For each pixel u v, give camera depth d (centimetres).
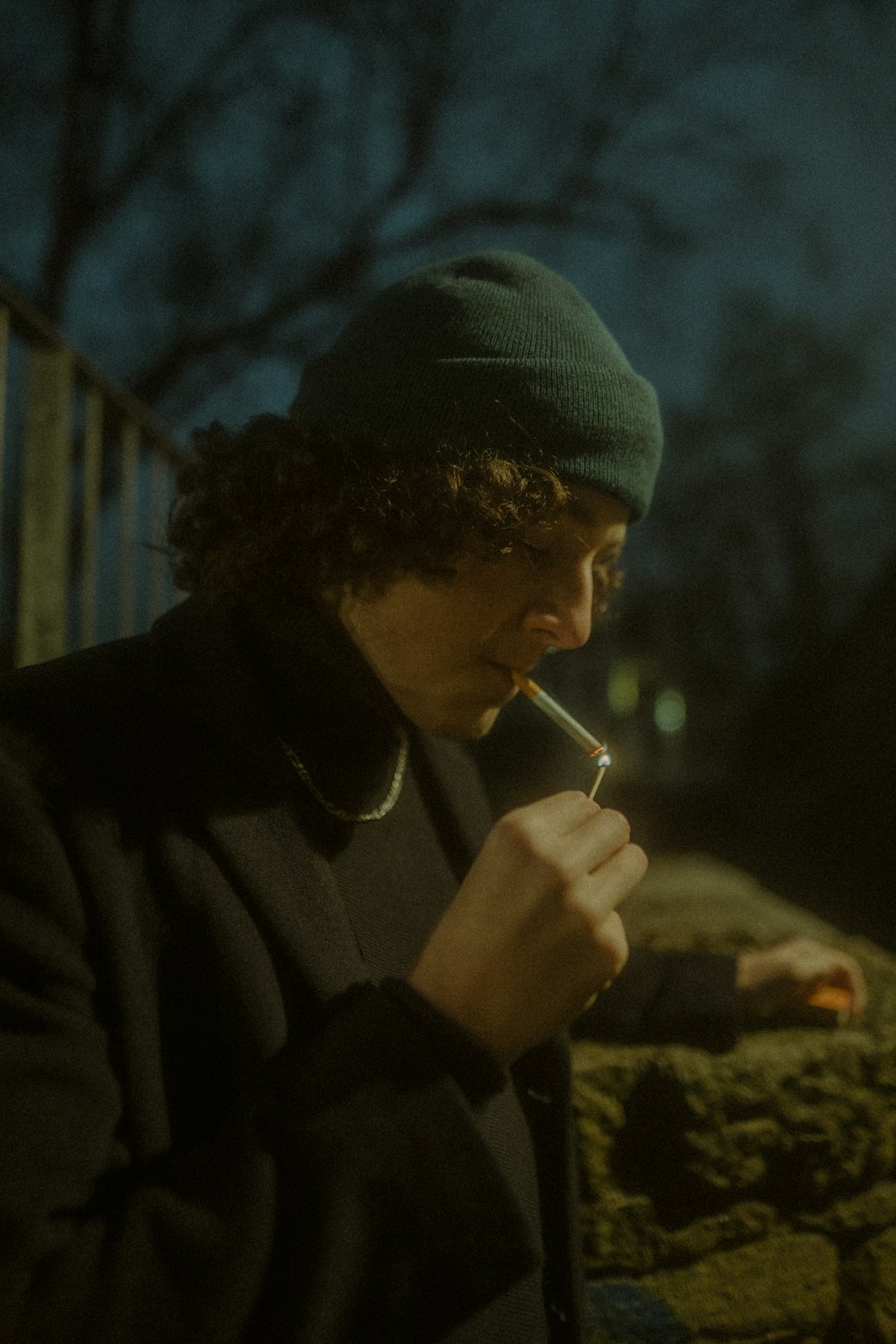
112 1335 63
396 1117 73
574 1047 136
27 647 209
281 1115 73
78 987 74
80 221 885
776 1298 135
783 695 1378
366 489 90
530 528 91
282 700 100
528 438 90
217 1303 65
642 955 145
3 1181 65
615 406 92
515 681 97
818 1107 136
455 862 117
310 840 97
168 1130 78
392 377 91
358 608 97
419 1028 77
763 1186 135
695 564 2784
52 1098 69
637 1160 132
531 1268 73
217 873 85
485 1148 73
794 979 141
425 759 119
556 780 518
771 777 1288
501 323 91
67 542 226
